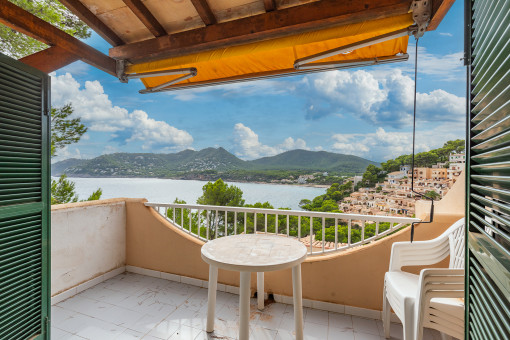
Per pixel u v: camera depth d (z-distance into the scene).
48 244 1.86
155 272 3.45
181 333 2.33
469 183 0.99
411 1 1.75
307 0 2.04
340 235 11.77
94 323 2.46
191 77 2.72
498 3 0.68
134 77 2.68
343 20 1.92
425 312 1.69
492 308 0.76
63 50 2.17
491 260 0.75
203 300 2.89
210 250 2.12
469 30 1.01
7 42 7.27
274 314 2.62
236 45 2.25
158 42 2.44
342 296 2.63
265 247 2.20
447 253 2.20
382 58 2.26
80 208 3.04
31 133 1.74
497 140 0.70
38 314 1.79
